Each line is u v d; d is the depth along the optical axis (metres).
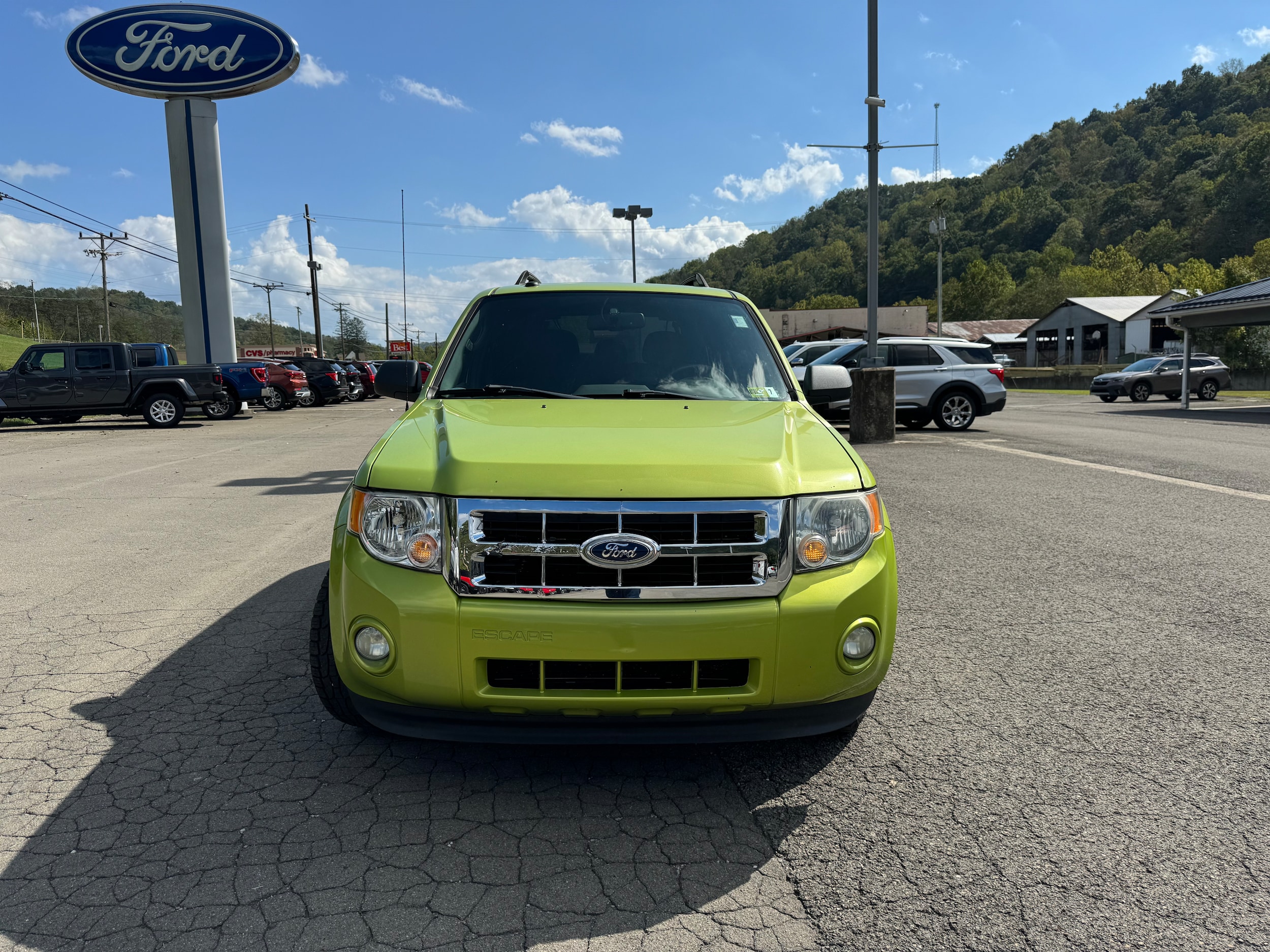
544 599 2.33
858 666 2.50
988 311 110.12
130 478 9.86
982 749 2.93
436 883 2.16
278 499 8.29
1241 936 1.95
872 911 2.05
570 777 2.76
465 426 2.84
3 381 17.62
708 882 2.17
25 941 1.93
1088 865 2.24
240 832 2.40
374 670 2.42
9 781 2.69
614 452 2.54
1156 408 23.34
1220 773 2.75
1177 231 119.94
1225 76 196.12
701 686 2.38
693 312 3.97
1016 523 6.70
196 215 23.66
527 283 4.25
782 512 2.43
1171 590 4.86
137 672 3.66
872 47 14.84
